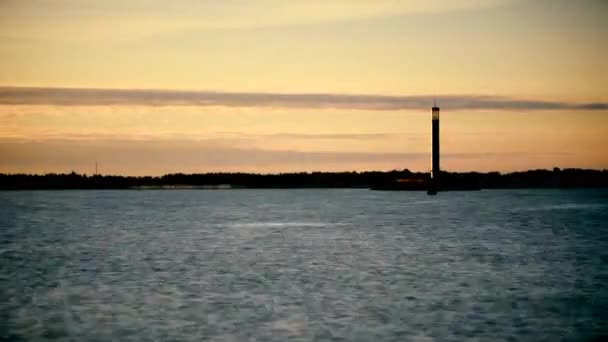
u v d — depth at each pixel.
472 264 61.59
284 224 126.56
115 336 33.50
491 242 86.00
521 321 36.31
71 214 170.12
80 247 81.00
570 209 187.38
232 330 34.50
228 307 40.12
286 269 58.22
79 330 34.72
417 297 43.41
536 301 41.91
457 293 44.97
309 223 129.25
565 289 46.59
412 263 62.50
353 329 34.66
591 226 117.31
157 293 45.31
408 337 33.19
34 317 37.56
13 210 196.00
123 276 54.16
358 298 43.06
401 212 173.12
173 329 34.72
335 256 69.19
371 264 61.75
